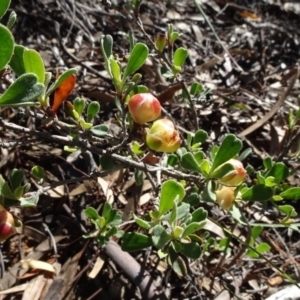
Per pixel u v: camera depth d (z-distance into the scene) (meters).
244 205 0.20
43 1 0.31
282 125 0.27
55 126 0.14
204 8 0.36
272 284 0.21
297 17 0.37
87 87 0.27
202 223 0.14
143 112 0.13
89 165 0.23
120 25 0.30
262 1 0.38
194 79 0.29
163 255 0.16
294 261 0.21
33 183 0.23
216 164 0.14
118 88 0.14
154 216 0.15
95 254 0.20
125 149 0.18
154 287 0.19
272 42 0.34
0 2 0.10
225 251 0.20
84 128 0.14
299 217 0.23
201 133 0.18
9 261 0.21
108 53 0.14
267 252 0.22
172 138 0.13
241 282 0.21
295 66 0.32
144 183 0.22
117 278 0.20
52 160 0.24
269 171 0.18
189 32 0.33
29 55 0.12
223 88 0.29
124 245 0.15
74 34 0.30
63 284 0.19
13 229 0.12
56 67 0.27
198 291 0.19
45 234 0.21
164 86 0.26
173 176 0.16
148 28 0.32
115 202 0.22
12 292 0.19
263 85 0.31
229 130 0.27
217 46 0.33
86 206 0.22
